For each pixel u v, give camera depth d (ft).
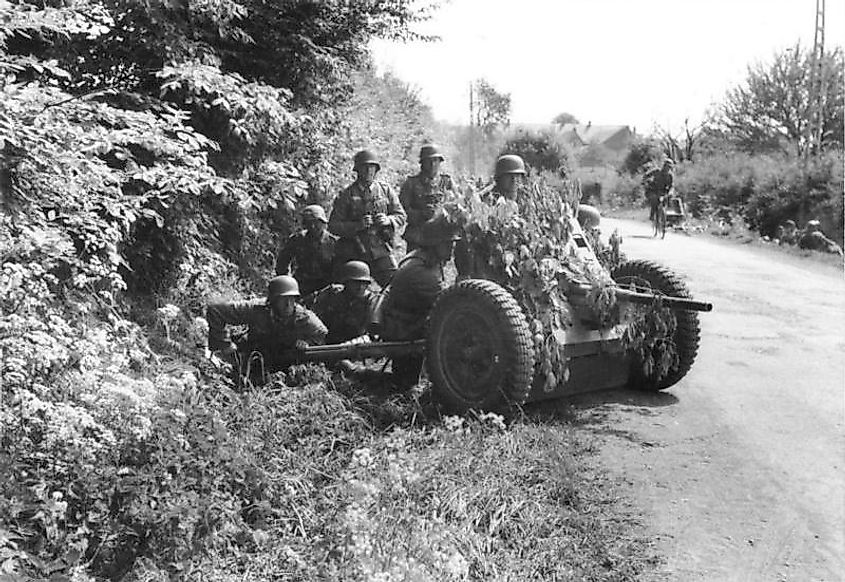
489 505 17.25
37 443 14.56
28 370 14.87
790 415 24.44
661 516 17.83
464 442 19.95
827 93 154.10
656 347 25.77
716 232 92.99
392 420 22.27
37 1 21.70
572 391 24.81
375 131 59.06
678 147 171.12
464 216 24.06
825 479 19.86
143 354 18.76
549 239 24.71
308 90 33.83
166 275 27.02
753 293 46.83
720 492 19.06
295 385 23.26
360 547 14.47
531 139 170.40
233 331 25.75
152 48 26.04
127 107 25.11
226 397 20.90
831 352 32.35
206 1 26.78
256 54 32.09
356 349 23.97
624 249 71.20
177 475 15.48
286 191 30.01
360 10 34.19
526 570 15.43
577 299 24.67
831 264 63.00
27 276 16.49
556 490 18.49
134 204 21.53
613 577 15.40
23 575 11.91
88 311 20.24
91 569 13.92
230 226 32.48
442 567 14.55
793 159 109.70
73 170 19.44
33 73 23.67
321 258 29.25
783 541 16.88
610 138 384.47
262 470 16.85
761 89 161.79
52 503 13.17
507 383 21.83
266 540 15.65
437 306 23.15
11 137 16.21
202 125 27.96
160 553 14.46
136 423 15.64
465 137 179.93
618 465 20.39
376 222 30.30
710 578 15.46
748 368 29.76
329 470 18.57
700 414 24.36
